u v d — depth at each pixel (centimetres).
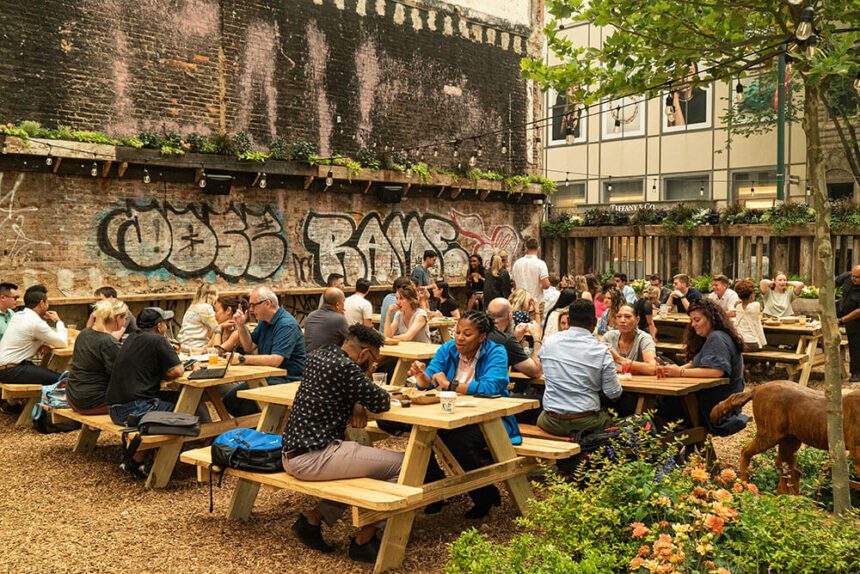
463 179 1708
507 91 1852
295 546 490
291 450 465
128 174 1245
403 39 1636
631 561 352
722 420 632
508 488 527
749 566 357
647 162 2670
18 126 1134
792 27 476
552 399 571
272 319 740
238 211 1384
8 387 825
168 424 602
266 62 1420
